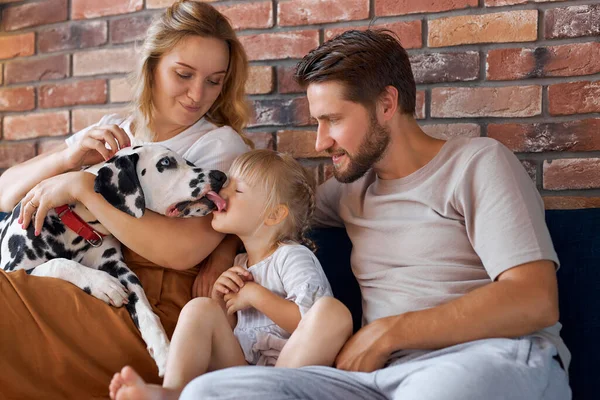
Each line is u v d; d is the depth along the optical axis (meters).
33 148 2.82
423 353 1.58
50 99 2.79
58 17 2.77
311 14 2.39
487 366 1.35
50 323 1.70
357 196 1.92
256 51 2.47
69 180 1.86
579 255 1.85
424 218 1.74
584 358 1.79
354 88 1.72
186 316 1.57
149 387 1.40
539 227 1.57
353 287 2.03
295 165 1.93
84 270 1.80
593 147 2.09
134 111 2.12
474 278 1.67
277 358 1.72
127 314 1.78
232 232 1.87
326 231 2.08
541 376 1.40
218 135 2.03
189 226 1.88
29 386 1.64
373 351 1.53
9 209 2.10
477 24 2.20
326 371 1.44
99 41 2.69
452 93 2.23
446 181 1.73
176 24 1.98
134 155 1.84
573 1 2.11
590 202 2.09
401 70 1.79
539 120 2.15
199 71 1.99
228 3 2.51
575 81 2.11
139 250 1.85
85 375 1.68
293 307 1.71
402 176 1.81
